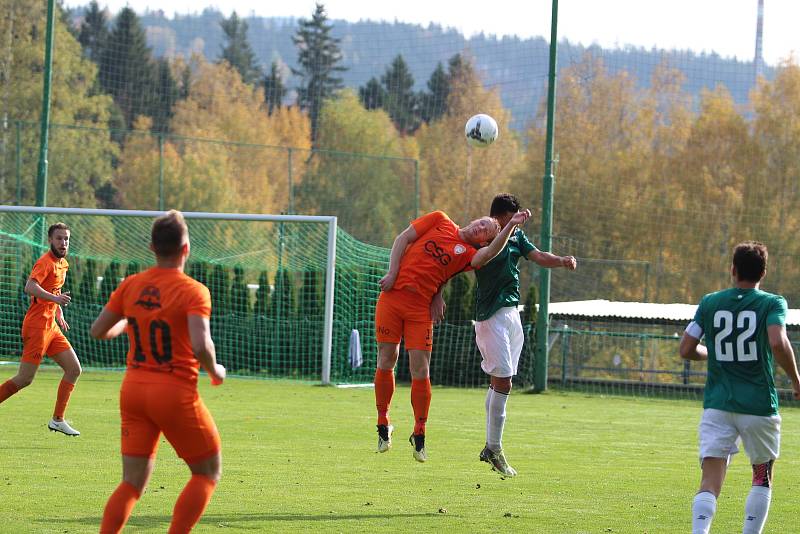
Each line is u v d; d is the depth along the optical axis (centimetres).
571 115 7719
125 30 10362
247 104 10544
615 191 6950
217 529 1198
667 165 7250
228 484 1544
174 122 9756
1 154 7788
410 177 7150
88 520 1222
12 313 4247
